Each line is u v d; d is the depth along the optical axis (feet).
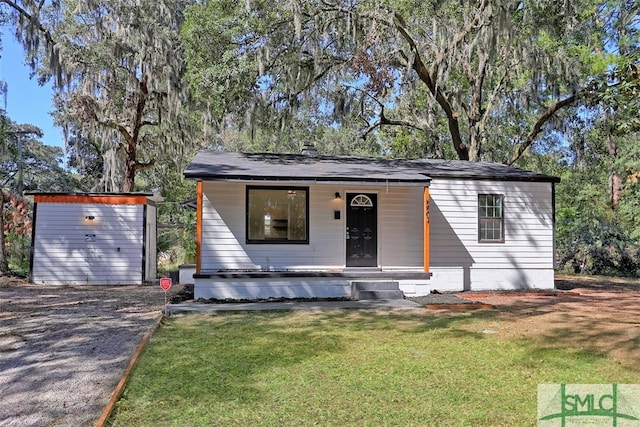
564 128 51.83
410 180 31.96
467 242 36.76
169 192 75.97
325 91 47.93
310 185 34.09
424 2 40.73
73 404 12.21
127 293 35.14
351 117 58.29
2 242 44.78
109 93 59.06
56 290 37.09
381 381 13.69
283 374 14.32
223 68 36.63
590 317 24.25
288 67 41.04
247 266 33.01
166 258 65.31
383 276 32.42
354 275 32.24
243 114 41.14
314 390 12.91
